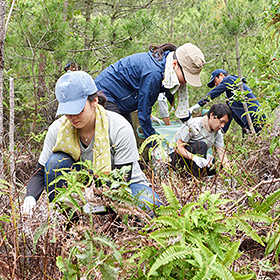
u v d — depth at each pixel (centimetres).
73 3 610
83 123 210
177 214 156
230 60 752
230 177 226
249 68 720
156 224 147
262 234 182
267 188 209
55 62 482
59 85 205
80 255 130
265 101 273
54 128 227
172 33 777
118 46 556
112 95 340
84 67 534
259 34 599
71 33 528
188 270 136
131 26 555
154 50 339
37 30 457
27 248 168
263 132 300
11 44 454
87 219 156
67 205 171
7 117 454
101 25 563
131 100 342
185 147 331
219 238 148
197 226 145
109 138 221
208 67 756
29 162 319
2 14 208
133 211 148
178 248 133
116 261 132
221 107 321
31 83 482
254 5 573
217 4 673
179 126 418
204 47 750
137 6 654
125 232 150
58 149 221
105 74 343
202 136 329
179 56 324
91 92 209
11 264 154
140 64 331
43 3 466
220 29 586
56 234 153
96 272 125
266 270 146
